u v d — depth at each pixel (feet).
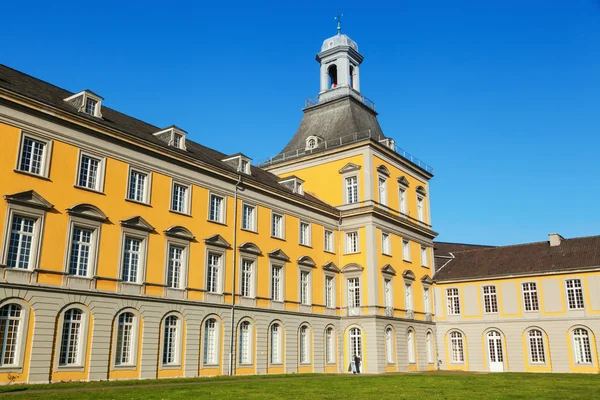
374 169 177.58
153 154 121.39
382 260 172.76
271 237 150.41
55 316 97.50
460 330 192.65
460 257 211.82
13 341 91.81
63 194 102.58
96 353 102.73
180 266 124.16
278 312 146.92
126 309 109.81
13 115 96.84
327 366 160.04
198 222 129.59
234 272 136.36
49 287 96.84
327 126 200.54
